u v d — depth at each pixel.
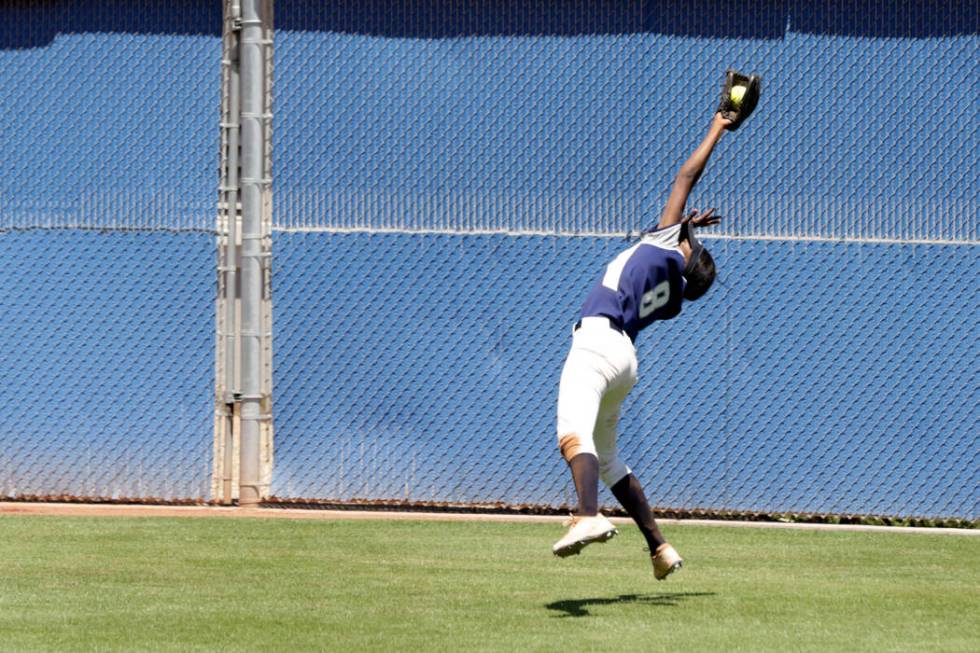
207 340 35.41
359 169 34.88
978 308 33.97
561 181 34.53
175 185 35.47
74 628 19.45
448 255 34.72
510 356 34.62
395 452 34.88
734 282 34.28
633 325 21.78
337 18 34.84
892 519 34.06
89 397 35.72
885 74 34.09
